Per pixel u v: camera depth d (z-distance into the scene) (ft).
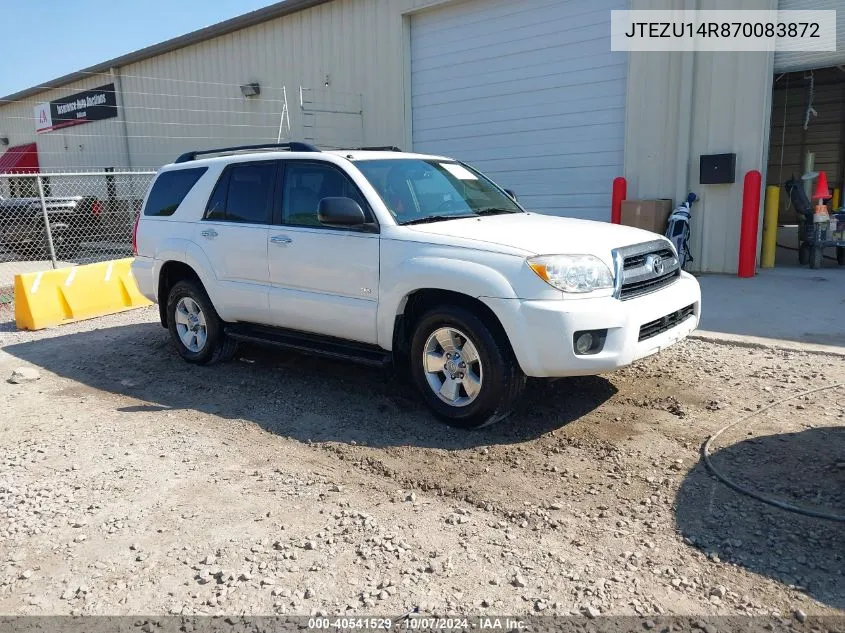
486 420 15.03
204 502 12.64
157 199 22.27
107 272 30.45
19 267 47.09
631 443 14.39
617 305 14.03
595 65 36.58
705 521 11.28
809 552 10.30
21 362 23.22
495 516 11.82
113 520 12.11
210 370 21.04
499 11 40.11
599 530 11.21
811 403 16.07
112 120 72.95
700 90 32.68
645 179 35.06
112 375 21.21
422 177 18.19
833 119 57.26
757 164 31.65
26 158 90.63
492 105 41.37
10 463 14.70
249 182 19.31
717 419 15.43
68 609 9.77
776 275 31.71
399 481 13.24
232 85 58.03
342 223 15.97
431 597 9.69
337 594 9.84
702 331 22.29
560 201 39.37
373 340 16.51
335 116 49.96
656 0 33.32
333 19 48.60
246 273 19.03
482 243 14.69
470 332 14.61
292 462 14.28
